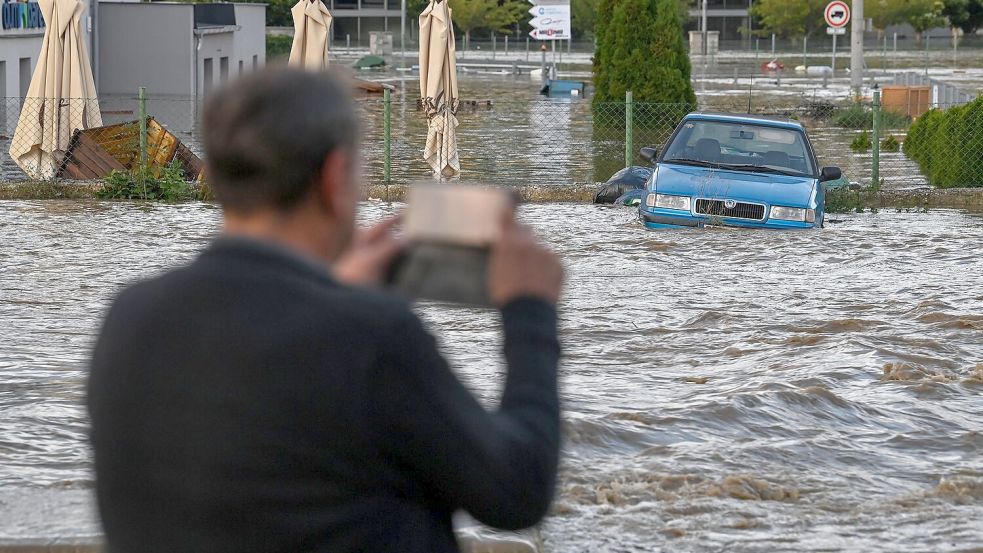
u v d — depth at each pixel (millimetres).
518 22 192375
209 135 3824
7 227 30203
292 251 3789
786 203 30500
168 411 3637
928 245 28266
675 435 12047
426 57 42344
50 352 16188
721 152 32281
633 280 23250
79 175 39625
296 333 3619
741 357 16109
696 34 160875
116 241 27953
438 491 3773
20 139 39438
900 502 10242
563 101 87688
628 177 38719
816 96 91500
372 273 3973
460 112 77312
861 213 37750
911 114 76125
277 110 3775
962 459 11586
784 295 21500
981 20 199250
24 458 11016
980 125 40938
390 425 3635
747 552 9039
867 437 12188
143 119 39469
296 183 3803
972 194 39594
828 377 14461
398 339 3658
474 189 4070
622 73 67688
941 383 14195
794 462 11312
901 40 192000
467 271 4012
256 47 92500
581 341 17391
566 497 10078
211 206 36156
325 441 3611
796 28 178875
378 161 49375
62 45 39531
